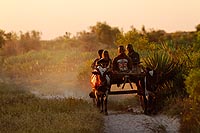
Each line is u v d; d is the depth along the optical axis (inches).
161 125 1012.5
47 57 3284.9
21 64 3095.5
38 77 2571.4
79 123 985.5
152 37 4178.2
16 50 4596.5
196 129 970.1
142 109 1301.7
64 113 1117.7
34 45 4813.0
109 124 1090.7
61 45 4785.9
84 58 2864.2
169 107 1205.1
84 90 1895.9
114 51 2415.1
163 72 1315.2
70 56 2942.9
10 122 1027.9
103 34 4840.1
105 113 1203.2
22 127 962.1
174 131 1015.0
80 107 1224.2
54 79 2379.4
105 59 1263.5
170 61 1355.8
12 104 1310.3
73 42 4825.3
